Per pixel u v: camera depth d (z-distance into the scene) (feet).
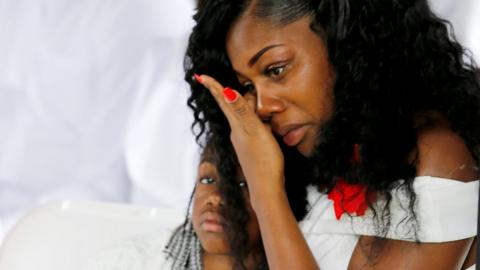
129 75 13.11
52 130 13.44
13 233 8.14
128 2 13.00
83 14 13.16
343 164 6.10
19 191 13.56
